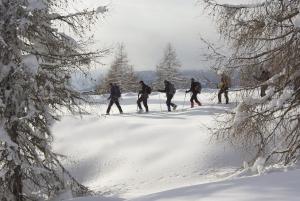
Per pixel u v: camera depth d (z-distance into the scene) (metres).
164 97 33.09
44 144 11.43
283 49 10.34
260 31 10.41
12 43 10.26
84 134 18.73
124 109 25.95
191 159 14.85
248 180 4.09
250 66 10.76
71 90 11.70
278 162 11.52
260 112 10.87
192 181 13.17
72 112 11.98
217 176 13.06
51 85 10.66
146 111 22.53
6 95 10.27
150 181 13.82
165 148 16.02
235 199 3.44
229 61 10.80
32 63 10.05
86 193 12.44
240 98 11.04
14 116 10.41
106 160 16.33
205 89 31.36
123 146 16.95
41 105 10.95
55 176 11.79
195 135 16.34
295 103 10.80
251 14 10.43
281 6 10.09
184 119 18.73
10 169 10.49
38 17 10.36
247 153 14.54
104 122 19.53
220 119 13.09
